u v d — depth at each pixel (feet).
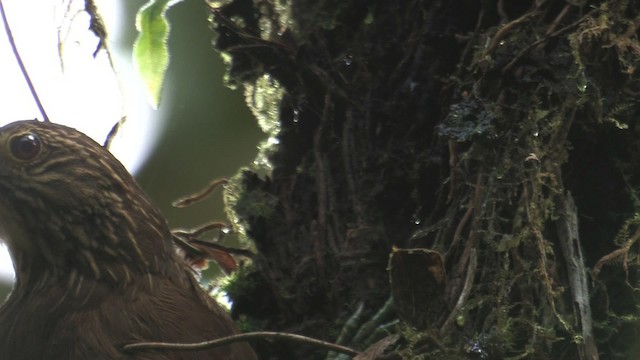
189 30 34.99
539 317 23.88
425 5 26.99
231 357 25.40
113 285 25.86
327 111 27.55
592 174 25.45
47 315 25.48
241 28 28.35
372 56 27.43
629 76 24.77
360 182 26.99
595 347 23.39
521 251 24.30
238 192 29.30
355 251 26.50
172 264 26.76
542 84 24.76
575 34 24.49
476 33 25.91
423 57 26.76
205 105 36.01
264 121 29.50
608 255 24.00
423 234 25.44
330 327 26.50
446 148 26.09
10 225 26.35
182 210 36.83
